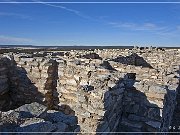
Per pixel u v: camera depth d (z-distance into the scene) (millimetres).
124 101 9742
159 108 9023
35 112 5227
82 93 8492
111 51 33844
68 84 12523
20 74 13547
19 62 13586
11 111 4969
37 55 18141
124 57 24891
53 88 13133
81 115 8375
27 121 4664
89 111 8141
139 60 29797
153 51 34188
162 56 28844
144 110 9250
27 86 13359
